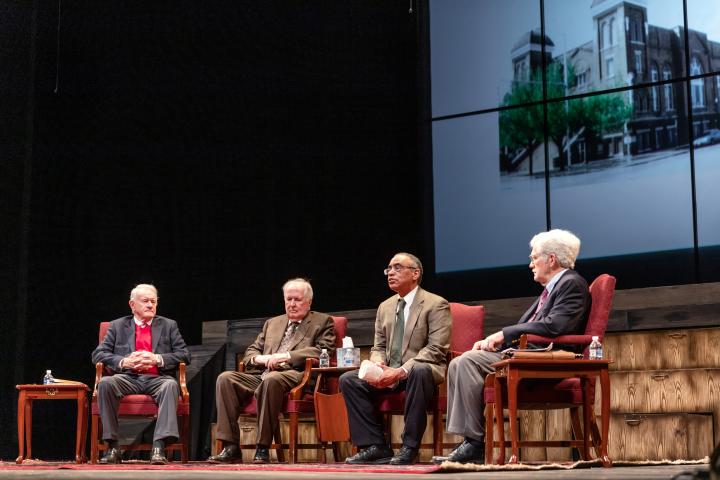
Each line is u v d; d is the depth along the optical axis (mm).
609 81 10180
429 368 5695
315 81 10367
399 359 6137
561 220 10273
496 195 10562
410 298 6285
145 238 9703
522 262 10344
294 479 3891
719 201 9555
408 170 10586
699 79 9734
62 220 9414
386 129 10531
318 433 6438
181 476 4129
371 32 10586
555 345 5613
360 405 5879
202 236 9867
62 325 9281
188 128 9969
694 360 6863
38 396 6926
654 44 9992
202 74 10070
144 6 9953
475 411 5371
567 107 10359
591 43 10305
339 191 10297
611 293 5574
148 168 9797
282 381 6527
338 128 10383
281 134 10211
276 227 10070
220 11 10188
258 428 6473
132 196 9703
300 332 6957
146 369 6898
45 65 9547
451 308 6523
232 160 10047
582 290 5594
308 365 6617
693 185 9688
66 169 9492
